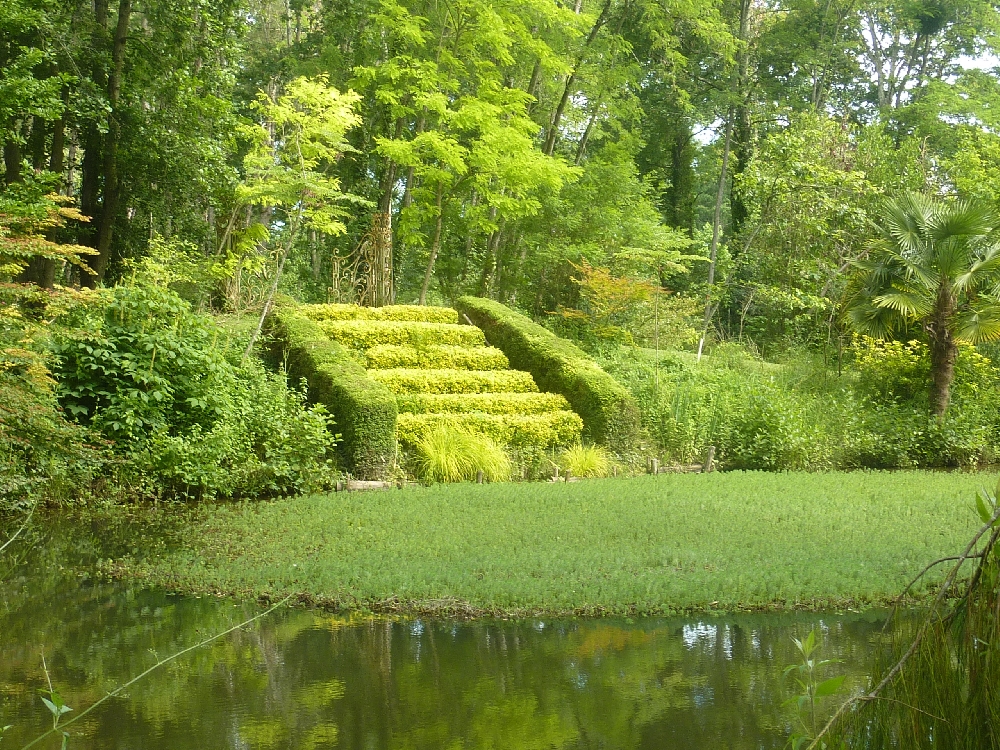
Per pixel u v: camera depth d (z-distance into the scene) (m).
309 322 14.02
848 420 14.47
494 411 13.24
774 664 4.90
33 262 14.81
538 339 15.07
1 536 8.02
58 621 5.64
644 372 15.85
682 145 30.73
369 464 11.16
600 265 19.83
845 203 19.98
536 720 4.14
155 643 5.22
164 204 16.77
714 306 22.28
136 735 3.97
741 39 23.58
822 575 6.51
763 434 13.63
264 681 4.65
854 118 32.12
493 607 5.87
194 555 7.29
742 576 6.41
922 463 14.54
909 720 2.62
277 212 19.59
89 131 15.61
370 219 19.23
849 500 9.96
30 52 13.43
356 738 3.95
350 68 19.62
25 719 4.12
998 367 17.53
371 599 6.07
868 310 15.98
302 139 14.24
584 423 13.38
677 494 10.13
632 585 6.16
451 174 17.62
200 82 16.12
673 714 4.22
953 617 2.71
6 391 6.00
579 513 8.84
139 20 19.62
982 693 2.55
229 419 10.45
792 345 20.38
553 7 18.05
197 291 14.54
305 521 8.42
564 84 21.67
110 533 8.15
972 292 15.53
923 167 21.59
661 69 24.30
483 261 20.89
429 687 4.58
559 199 20.12
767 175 20.69
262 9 27.41
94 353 9.98
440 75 17.20
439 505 9.22
